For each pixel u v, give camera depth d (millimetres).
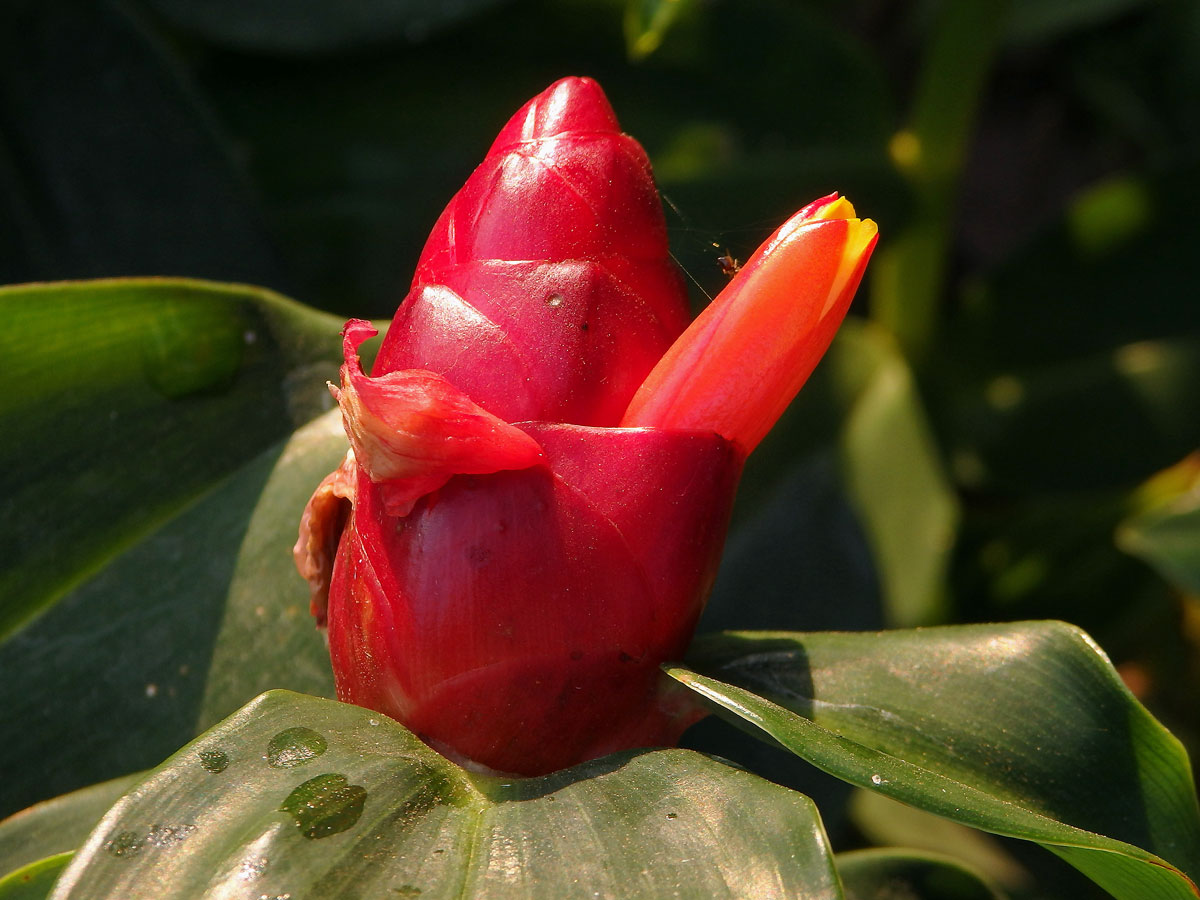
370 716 372
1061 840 355
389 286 628
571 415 370
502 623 367
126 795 357
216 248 519
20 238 487
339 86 636
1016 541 707
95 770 416
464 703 370
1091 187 1026
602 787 365
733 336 369
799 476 641
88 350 410
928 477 668
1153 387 725
